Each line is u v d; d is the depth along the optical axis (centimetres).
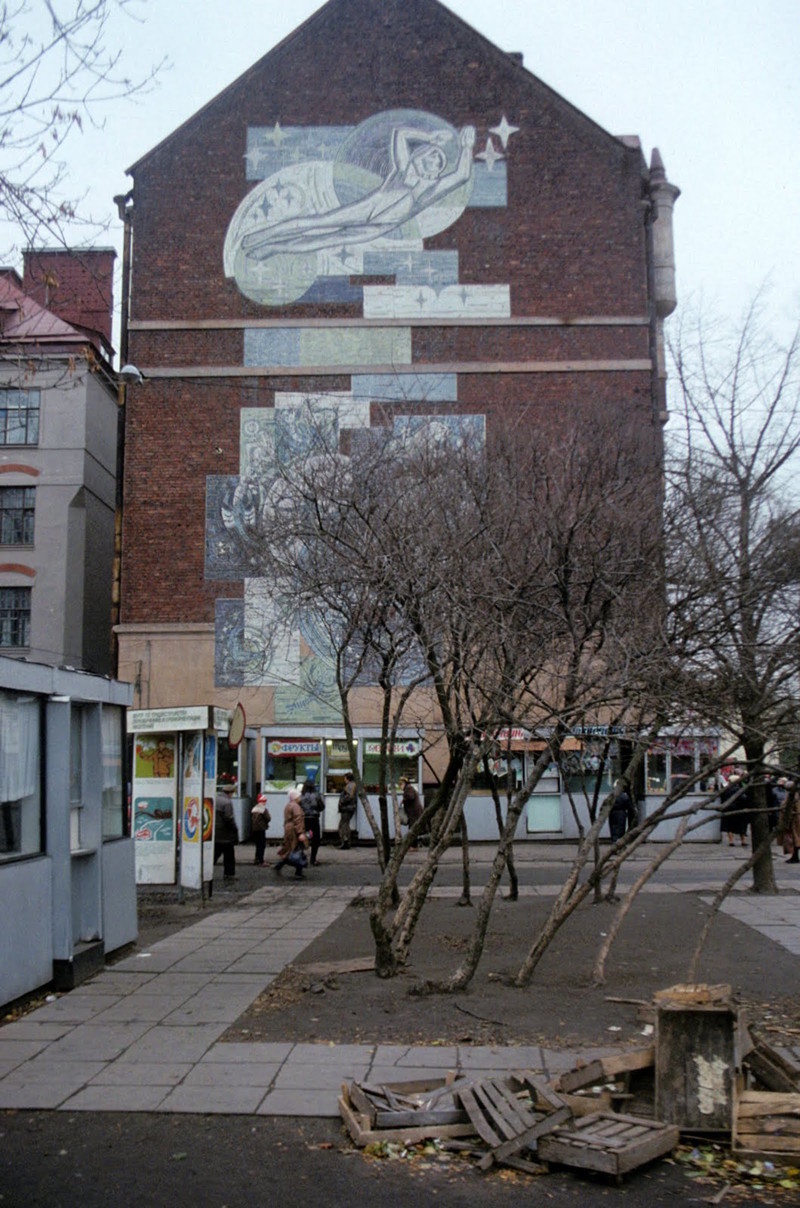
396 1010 887
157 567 2800
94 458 3381
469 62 2953
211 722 1566
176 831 1630
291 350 2864
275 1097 677
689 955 1133
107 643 3456
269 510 2212
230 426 2836
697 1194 545
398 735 2712
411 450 1717
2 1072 736
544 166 2920
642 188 2920
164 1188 551
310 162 2923
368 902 1588
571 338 2859
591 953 1145
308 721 2759
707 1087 597
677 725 1063
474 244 2897
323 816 2728
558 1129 586
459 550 1015
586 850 984
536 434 1688
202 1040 809
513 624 970
